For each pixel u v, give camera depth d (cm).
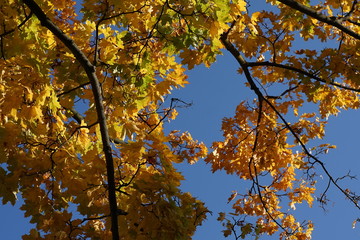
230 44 744
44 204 489
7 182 485
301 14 739
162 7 469
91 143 529
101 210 479
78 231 485
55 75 542
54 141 509
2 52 461
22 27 485
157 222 393
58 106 489
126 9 530
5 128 489
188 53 577
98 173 451
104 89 543
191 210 431
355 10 747
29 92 450
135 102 555
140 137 489
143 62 565
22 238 473
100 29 559
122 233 426
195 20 453
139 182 400
